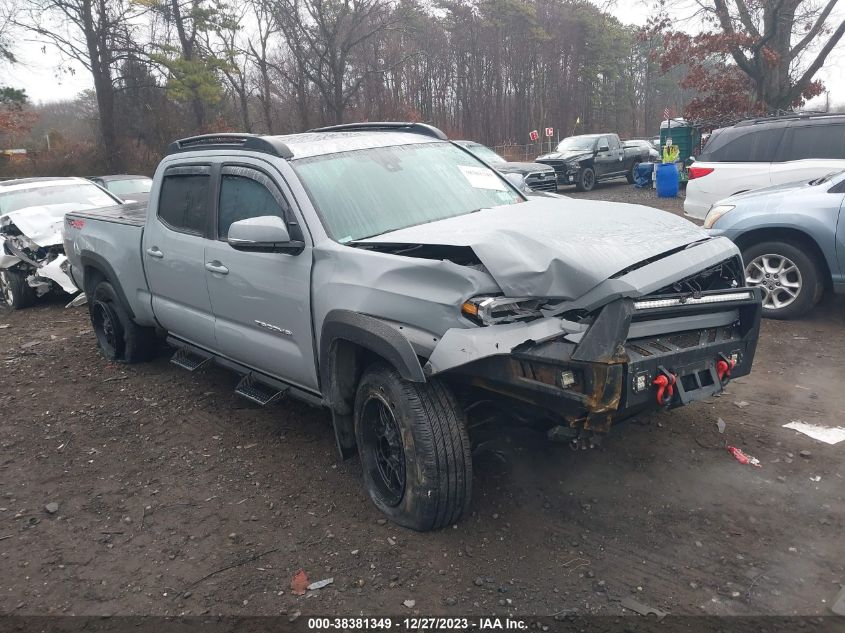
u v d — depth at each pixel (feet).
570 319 10.45
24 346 25.59
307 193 13.39
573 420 10.34
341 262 12.29
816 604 9.59
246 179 14.83
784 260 22.27
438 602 10.12
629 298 10.09
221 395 19.01
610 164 78.74
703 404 16.25
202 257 15.80
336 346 12.32
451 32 171.73
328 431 16.29
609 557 10.85
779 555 10.64
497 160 61.72
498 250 10.80
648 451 14.03
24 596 10.94
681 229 12.53
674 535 11.30
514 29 180.86
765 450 13.85
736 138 31.53
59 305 32.94
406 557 11.18
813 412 15.51
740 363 12.22
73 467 15.37
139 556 11.85
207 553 11.78
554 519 11.93
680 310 10.96
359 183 14.06
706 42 68.59
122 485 14.39
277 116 132.87
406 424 11.16
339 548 11.59
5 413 18.79
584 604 9.87
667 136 73.20
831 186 21.50
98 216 21.50
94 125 118.42
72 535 12.64
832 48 66.13
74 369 22.20
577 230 11.72
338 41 113.39
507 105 191.83
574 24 204.23
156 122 111.75
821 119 29.35
